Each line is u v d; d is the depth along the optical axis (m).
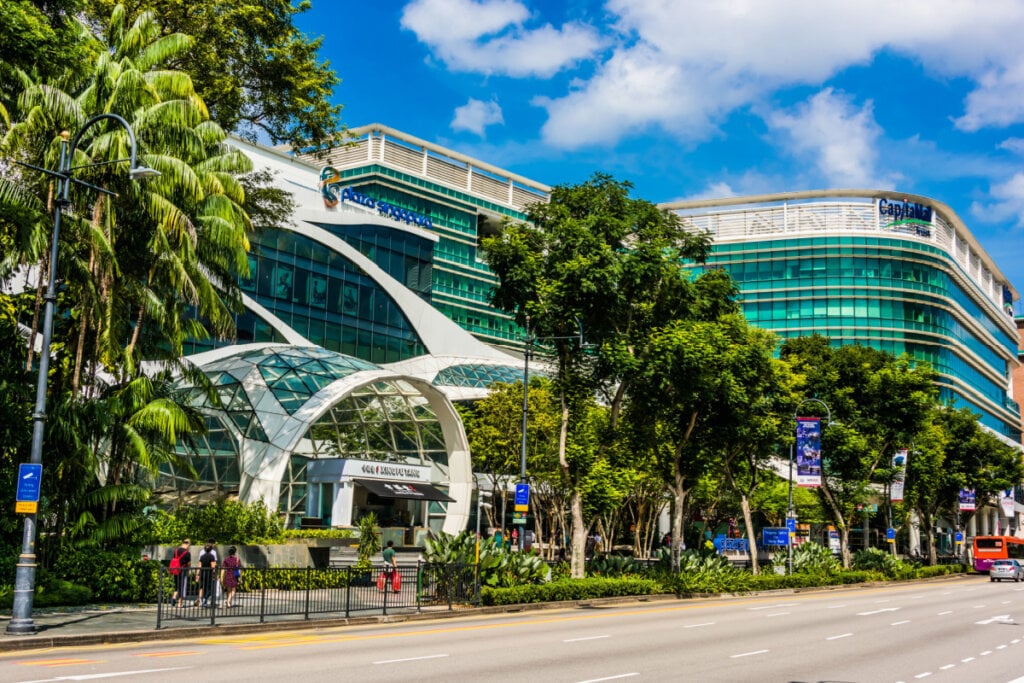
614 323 34.19
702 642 19.83
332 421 53.31
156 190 26.45
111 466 28.42
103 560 26.59
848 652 18.30
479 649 17.73
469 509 53.62
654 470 44.94
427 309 77.44
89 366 29.89
